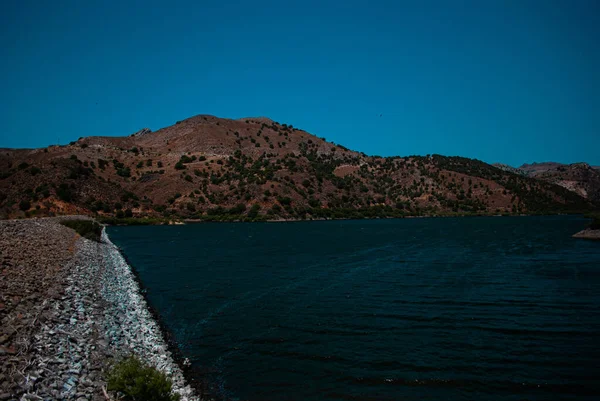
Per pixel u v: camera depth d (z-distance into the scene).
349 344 16.12
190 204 133.12
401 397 11.71
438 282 28.61
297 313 20.80
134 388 9.66
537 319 19.34
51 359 10.64
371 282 28.95
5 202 97.50
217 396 11.70
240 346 15.93
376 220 142.50
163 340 16.31
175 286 27.97
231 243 61.31
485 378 12.93
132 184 145.00
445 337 16.92
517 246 52.75
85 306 17.23
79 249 35.62
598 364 13.99
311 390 12.12
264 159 190.38
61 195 105.88
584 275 30.50
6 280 15.51
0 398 8.12
